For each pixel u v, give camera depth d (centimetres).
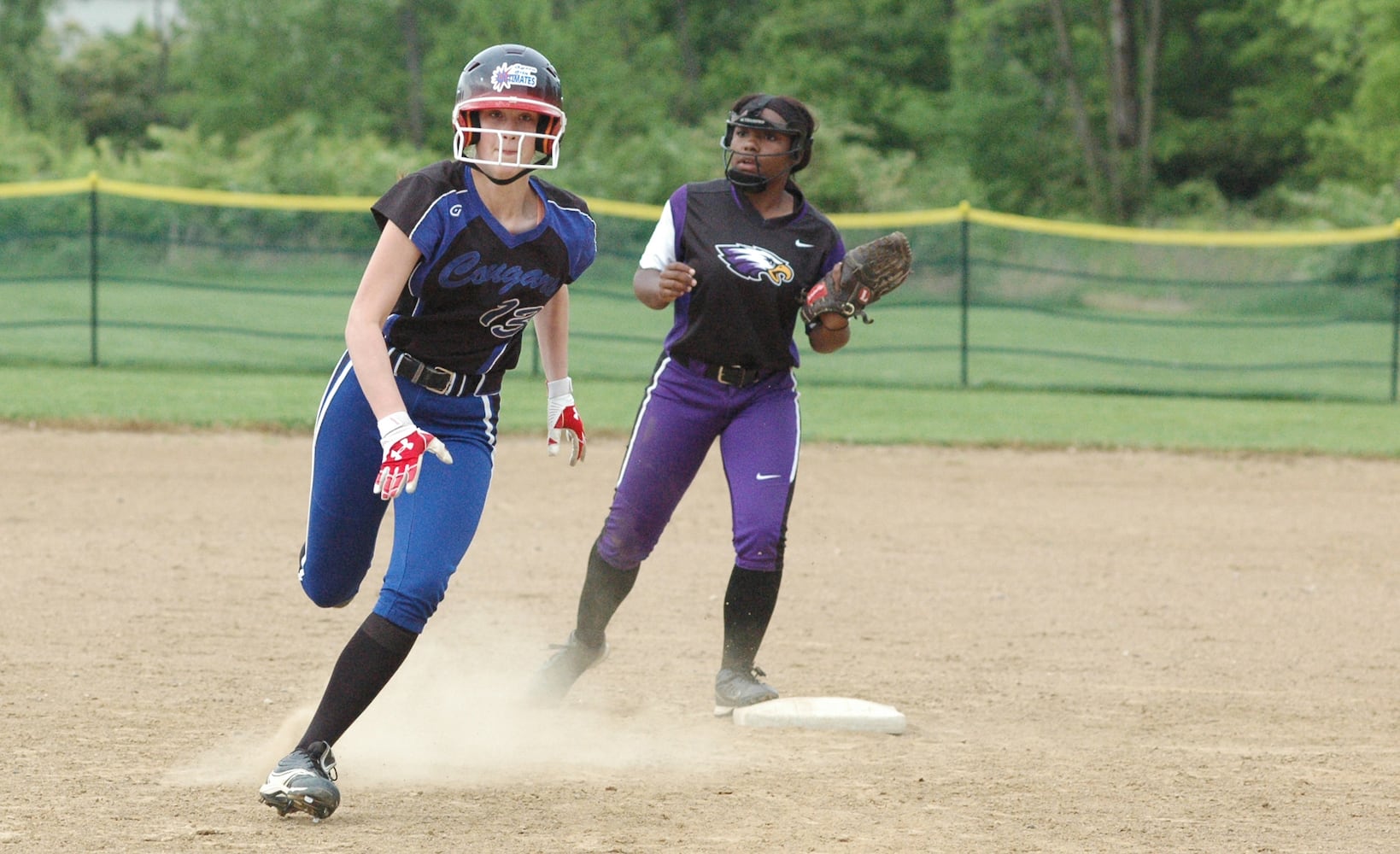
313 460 1445
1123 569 2895
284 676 1933
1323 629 2409
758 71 17812
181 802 1385
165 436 4303
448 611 2386
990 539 3188
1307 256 9969
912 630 2341
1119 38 15562
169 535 2961
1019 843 1324
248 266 10262
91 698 1786
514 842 1295
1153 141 16025
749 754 1636
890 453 4403
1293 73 15725
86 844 1255
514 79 1330
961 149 16138
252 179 11212
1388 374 7019
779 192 1817
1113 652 2219
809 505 3562
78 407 4678
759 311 1758
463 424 1448
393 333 1412
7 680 1861
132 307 8181
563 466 3988
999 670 2094
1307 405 5766
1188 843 1337
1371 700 1953
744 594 1800
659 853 1273
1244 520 3478
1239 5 16662
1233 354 7675
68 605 2323
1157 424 5056
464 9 15912
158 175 11269
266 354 6556
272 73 16175
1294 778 1575
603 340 7300
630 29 18788
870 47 17288
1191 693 1981
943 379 6406
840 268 1728
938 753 1652
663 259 1792
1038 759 1633
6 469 3700
